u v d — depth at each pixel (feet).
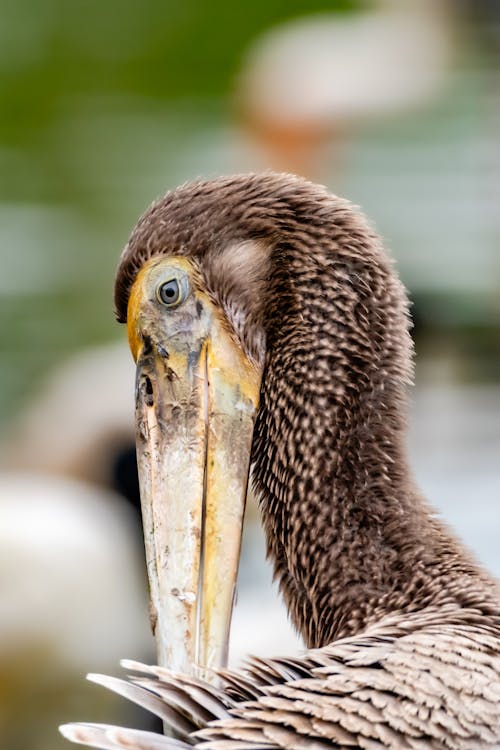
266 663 25.29
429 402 69.15
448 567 28.55
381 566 28.99
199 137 118.83
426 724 23.90
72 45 131.64
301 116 80.33
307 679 24.63
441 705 24.08
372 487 29.66
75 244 99.66
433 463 63.98
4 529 44.83
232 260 30.68
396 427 30.25
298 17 119.24
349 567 29.19
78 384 53.31
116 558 46.06
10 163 115.65
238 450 30.22
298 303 30.60
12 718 43.86
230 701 24.82
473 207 77.61
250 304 30.68
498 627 25.99
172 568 29.50
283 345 30.60
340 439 30.01
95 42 131.54
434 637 25.23
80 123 123.54
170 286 30.68
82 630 44.68
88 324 86.69
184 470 30.09
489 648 25.12
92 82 130.11
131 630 45.47
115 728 24.59
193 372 30.53
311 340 30.48
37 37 131.85
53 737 43.98
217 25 128.47
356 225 30.81
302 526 29.89
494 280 73.20
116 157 116.06
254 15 126.62
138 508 49.42
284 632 46.37
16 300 90.17
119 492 49.67
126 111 125.59
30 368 80.33
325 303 30.50
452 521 56.80
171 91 127.54
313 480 29.96
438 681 24.34
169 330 30.68
